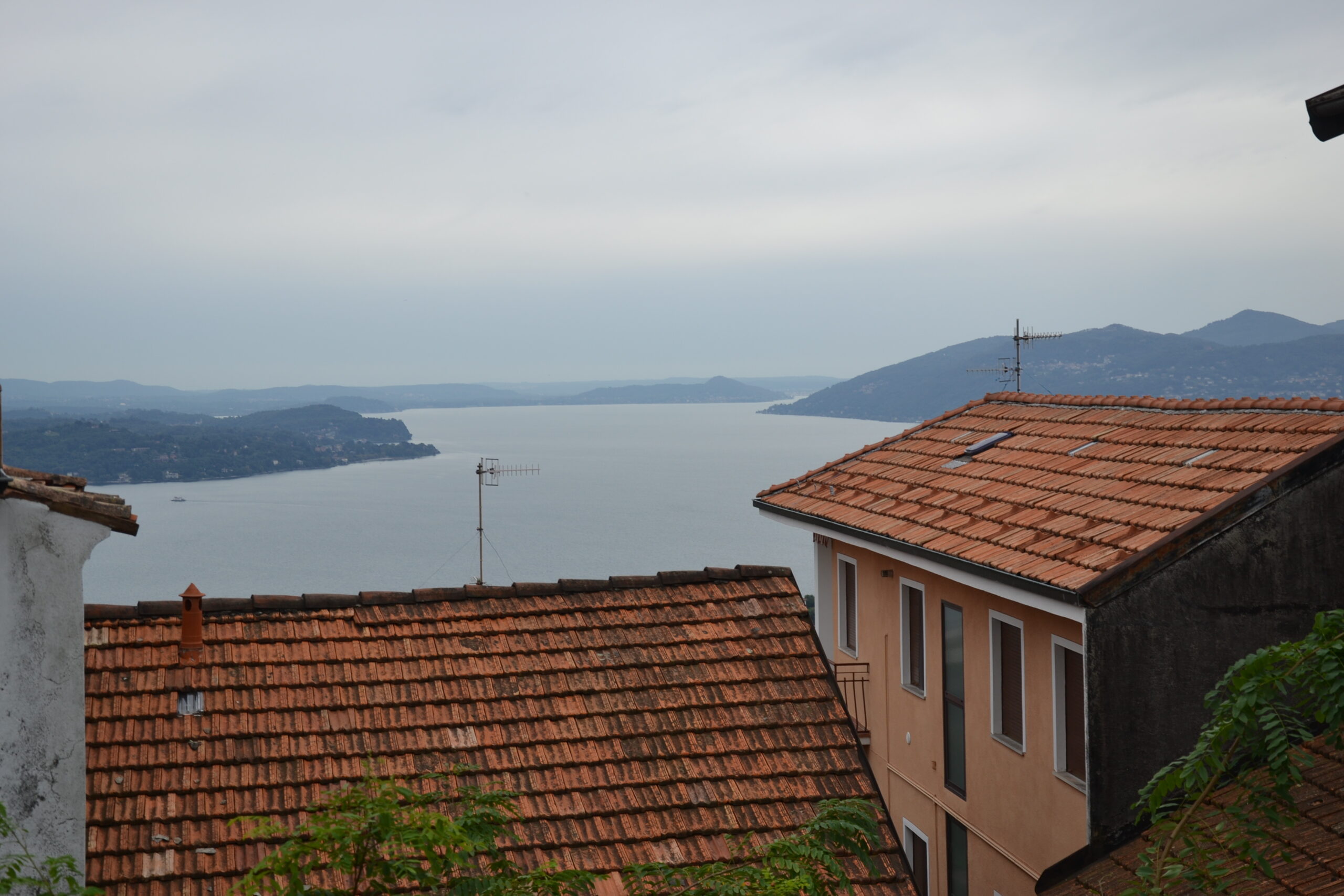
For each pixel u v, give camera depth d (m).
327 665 9.85
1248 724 6.44
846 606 17.12
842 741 9.56
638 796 8.88
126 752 8.61
